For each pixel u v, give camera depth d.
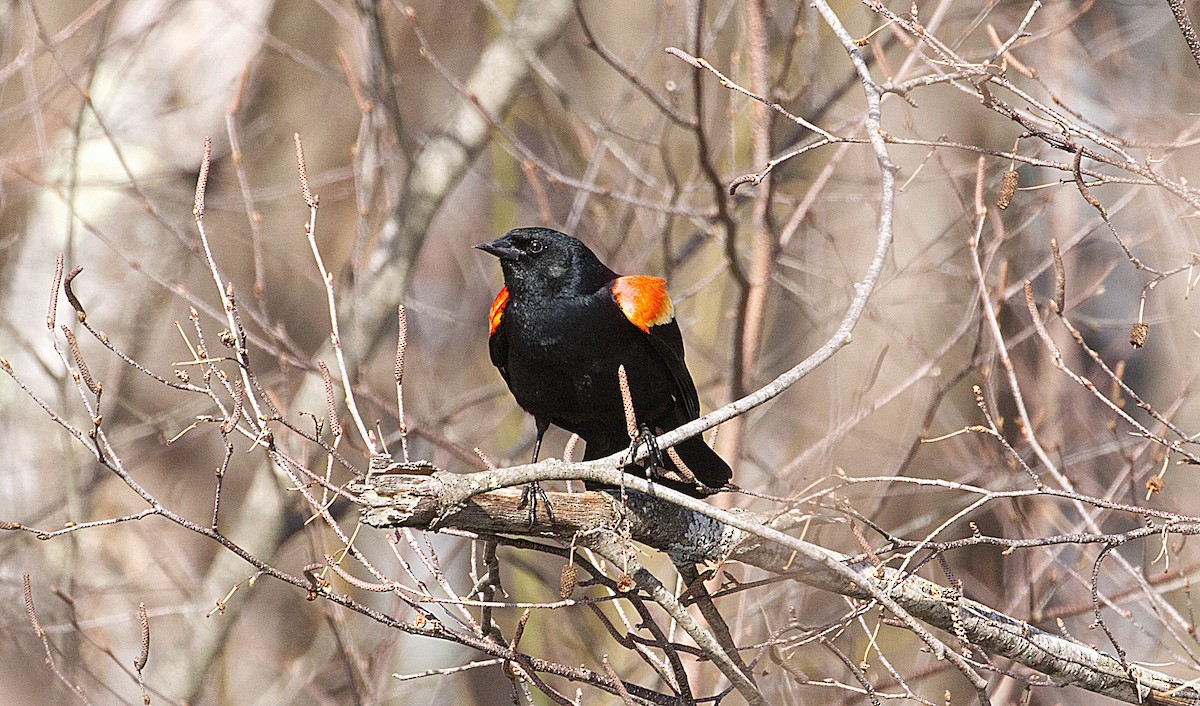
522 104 16.27
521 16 14.27
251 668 16.64
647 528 7.38
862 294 6.12
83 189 16.17
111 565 15.34
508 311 9.24
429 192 13.95
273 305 19.14
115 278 16.20
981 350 11.06
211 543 17.98
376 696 11.06
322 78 19.53
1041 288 14.55
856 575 6.19
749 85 11.72
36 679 13.62
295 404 13.16
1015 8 14.16
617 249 12.64
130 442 15.54
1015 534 11.11
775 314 15.27
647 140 12.34
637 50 15.55
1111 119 13.83
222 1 15.77
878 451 13.70
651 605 12.31
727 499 11.10
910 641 13.11
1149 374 14.93
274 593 17.19
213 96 16.84
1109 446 11.58
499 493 6.86
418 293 21.78
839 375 14.96
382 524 6.39
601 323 8.92
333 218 19.58
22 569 14.61
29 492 15.08
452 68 20.06
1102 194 14.20
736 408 6.16
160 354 17.34
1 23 14.48
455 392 17.70
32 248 16.17
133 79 16.52
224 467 6.40
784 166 12.43
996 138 15.93
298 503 13.06
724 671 6.88
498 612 13.98
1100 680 7.39
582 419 9.41
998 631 7.41
